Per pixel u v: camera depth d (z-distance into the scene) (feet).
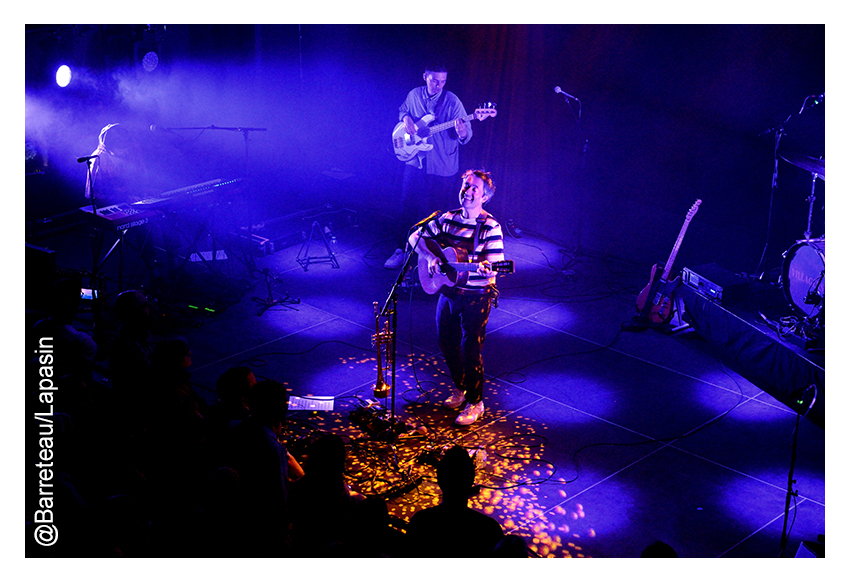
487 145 38.47
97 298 25.34
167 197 29.71
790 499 19.90
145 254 30.37
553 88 36.65
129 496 14.20
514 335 28.30
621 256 35.37
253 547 13.83
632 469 21.04
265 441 15.52
